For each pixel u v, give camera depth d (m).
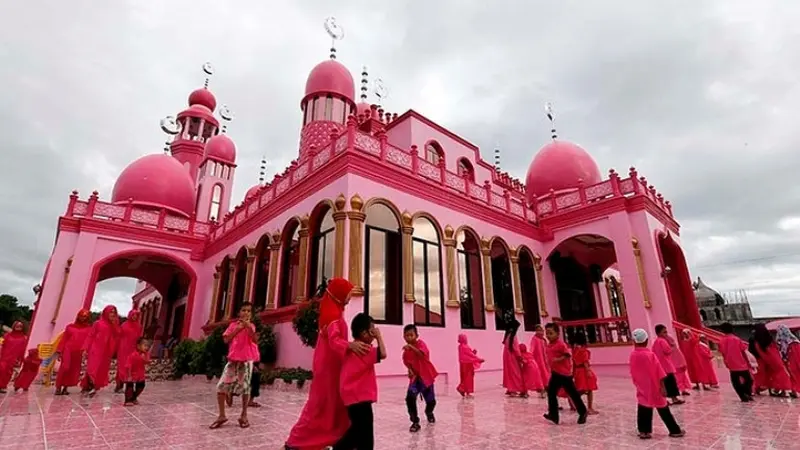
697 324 14.98
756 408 7.12
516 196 21.25
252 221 15.27
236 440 4.86
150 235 17.92
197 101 31.33
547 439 5.00
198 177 28.06
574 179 18.08
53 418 6.20
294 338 11.05
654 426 5.81
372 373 3.56
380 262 10.77
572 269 18.42
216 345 12.41
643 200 14.05
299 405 7.43
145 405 7.46
